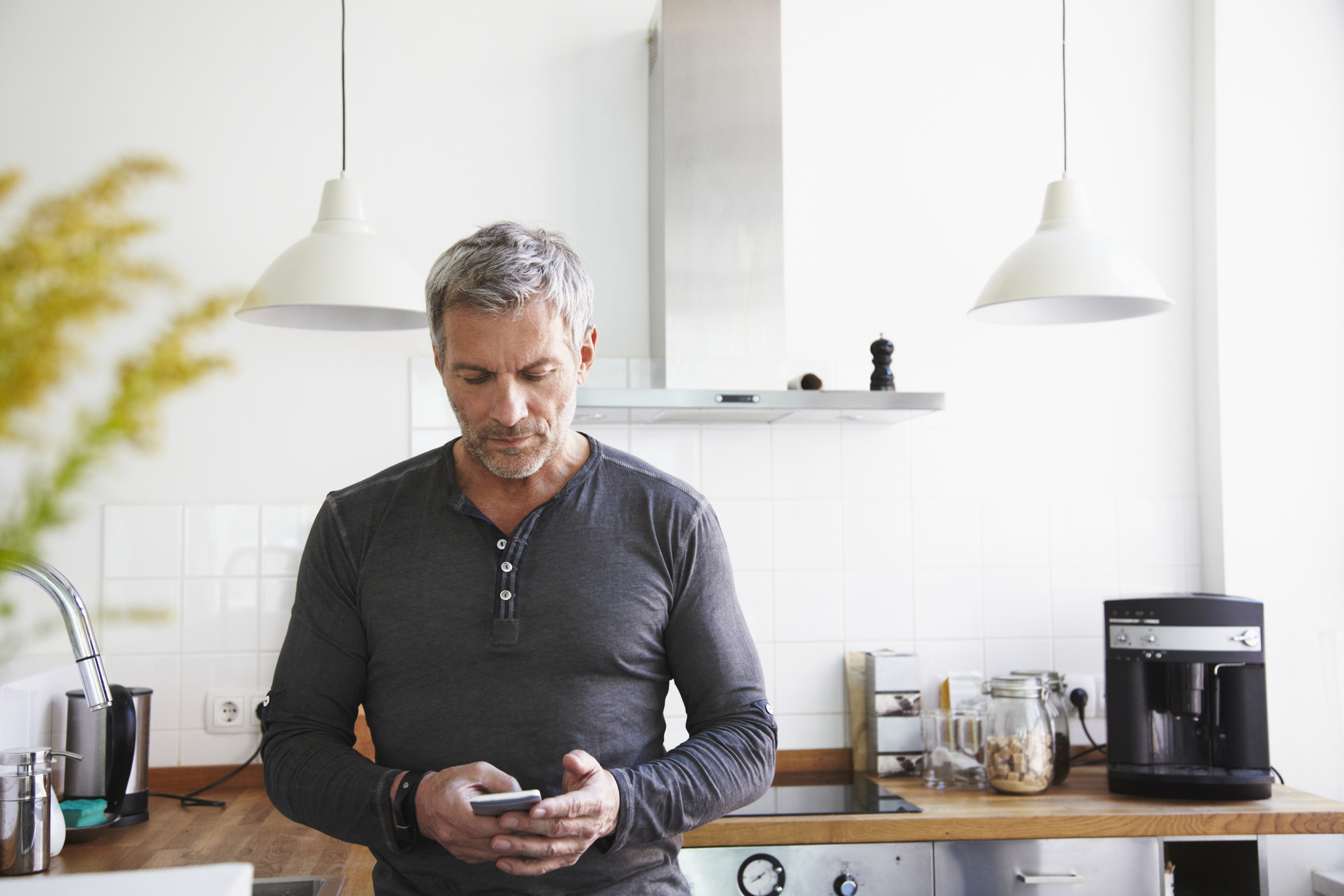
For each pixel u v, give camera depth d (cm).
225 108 234
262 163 235
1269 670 249
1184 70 261
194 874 64
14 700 186
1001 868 196
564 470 120
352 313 202
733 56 229
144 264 41
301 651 116
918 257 253
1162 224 260
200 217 233
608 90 244
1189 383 260
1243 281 254
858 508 249
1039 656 252
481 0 242
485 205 241
